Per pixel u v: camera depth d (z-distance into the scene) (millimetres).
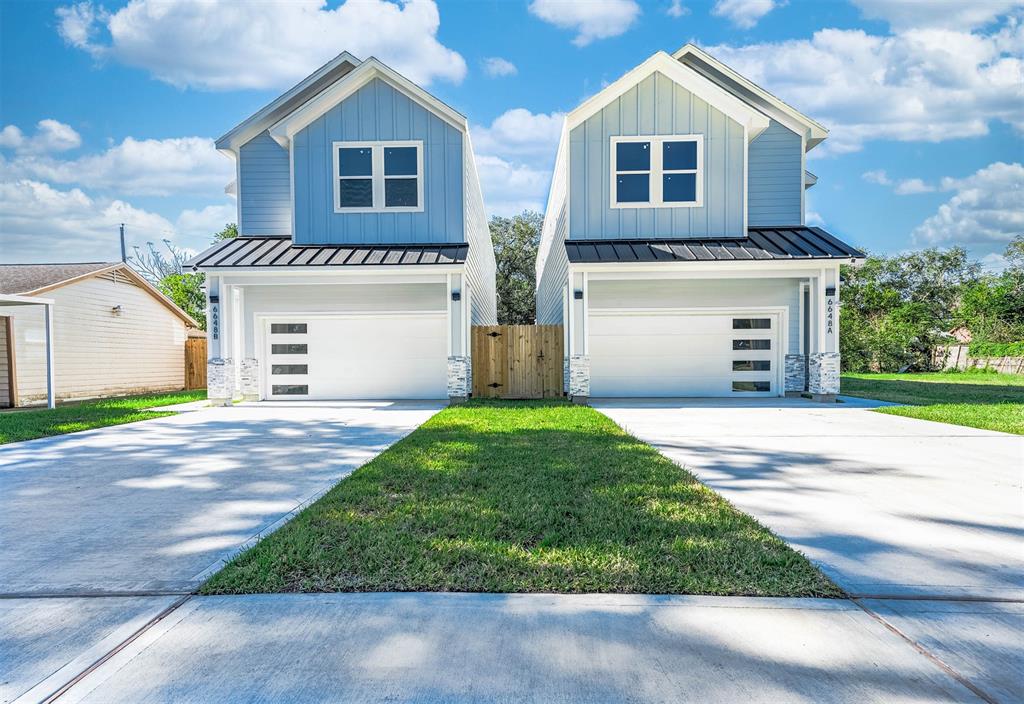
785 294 13375
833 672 2260
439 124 13320
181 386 19766
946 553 3459
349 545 3508
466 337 12656
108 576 3188
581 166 13109
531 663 2320
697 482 5020
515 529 3795
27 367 14094
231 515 4277
